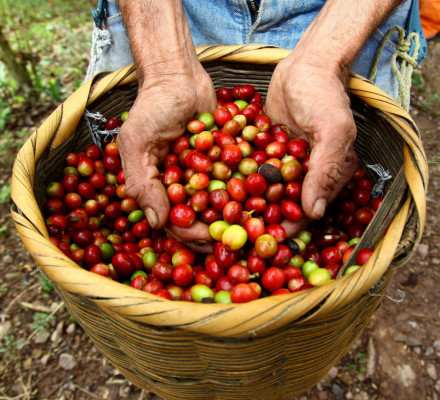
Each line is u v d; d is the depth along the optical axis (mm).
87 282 211
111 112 390
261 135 350
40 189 334
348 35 320
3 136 732
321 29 324
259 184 310
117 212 378
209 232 315
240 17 424
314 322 217
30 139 308
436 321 474
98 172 381
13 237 584
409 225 236
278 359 240
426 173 242
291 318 194
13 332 481
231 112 382
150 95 325
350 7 325
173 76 334
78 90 348
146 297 202
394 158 328
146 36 341
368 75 418
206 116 358
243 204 328
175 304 198
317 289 201
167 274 316
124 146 314
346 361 450
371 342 459
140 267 345
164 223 319
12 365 458
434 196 613
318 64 314
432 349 452
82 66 914
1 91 823
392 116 292
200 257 351
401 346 455
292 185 317
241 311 192
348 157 333
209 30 437
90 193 371
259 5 412
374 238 252
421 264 529
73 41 997
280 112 357
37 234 237
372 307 271
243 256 315
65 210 362
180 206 310
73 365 458
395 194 249
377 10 327
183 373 253
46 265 222
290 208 309
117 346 271
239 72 407
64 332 482
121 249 363
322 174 285
